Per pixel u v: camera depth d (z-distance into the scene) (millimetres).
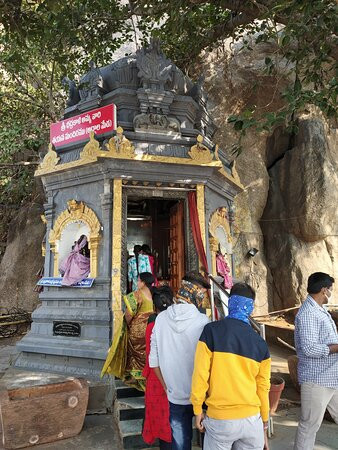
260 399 2428
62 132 6609
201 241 5984
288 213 10602
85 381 4512
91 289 5707
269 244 10812
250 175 10766
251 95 10852
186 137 6551
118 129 5738
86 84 6688
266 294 10102
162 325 2953
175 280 6539
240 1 5785
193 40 8852
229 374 2352
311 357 3254
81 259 5969
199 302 3066
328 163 10398
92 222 5930
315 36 4930
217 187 6836
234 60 11039
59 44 6070
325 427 4449
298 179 10523
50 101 10625
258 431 2365
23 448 3891
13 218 13539
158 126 6266
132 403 4344
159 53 6715
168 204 8711
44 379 5246
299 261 10055
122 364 4371
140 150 6023
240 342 2404
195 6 6051
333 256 10188
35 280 11656
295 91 4922
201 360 2418
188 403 2803
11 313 10969
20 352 6352
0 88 11594
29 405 3930
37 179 11266
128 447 3842
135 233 8820
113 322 5352
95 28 7352
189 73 11203
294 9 4539
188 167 6027
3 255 13414
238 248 10172
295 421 4664
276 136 11438
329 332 3285
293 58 5367
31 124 10648
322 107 4828
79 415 4203
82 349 5348
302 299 9797
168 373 2838
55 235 6344
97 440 4094
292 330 7984
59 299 6000
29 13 5629
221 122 10852
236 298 2600
